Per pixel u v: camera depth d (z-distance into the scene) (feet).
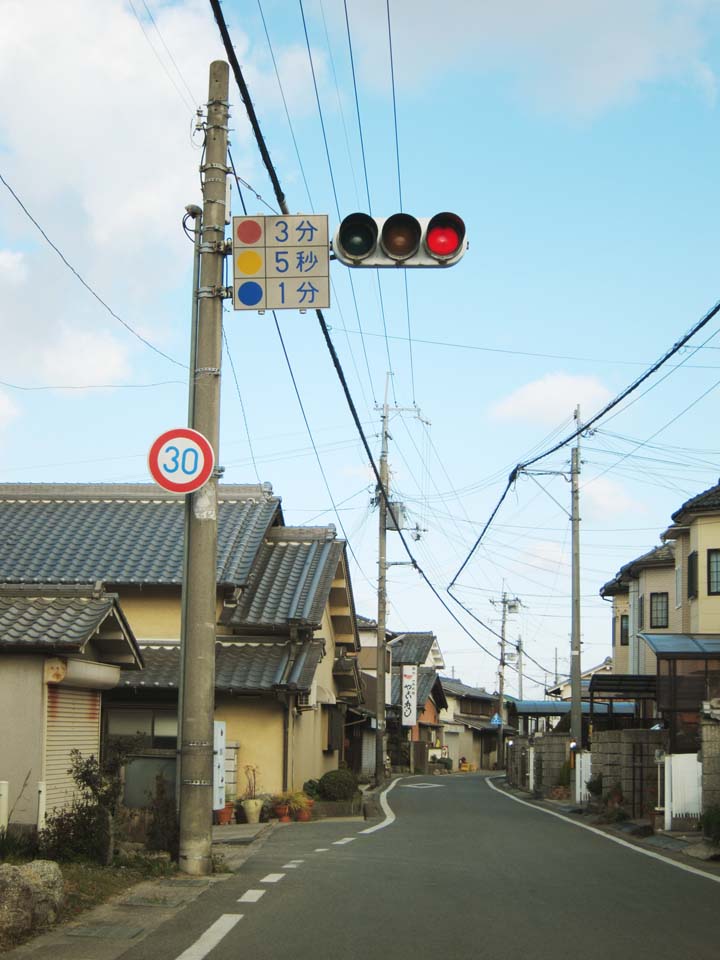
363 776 128.98
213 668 34.24
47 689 37.65
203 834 33.27
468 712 248.11
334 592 91.20
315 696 81.15
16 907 22.86
